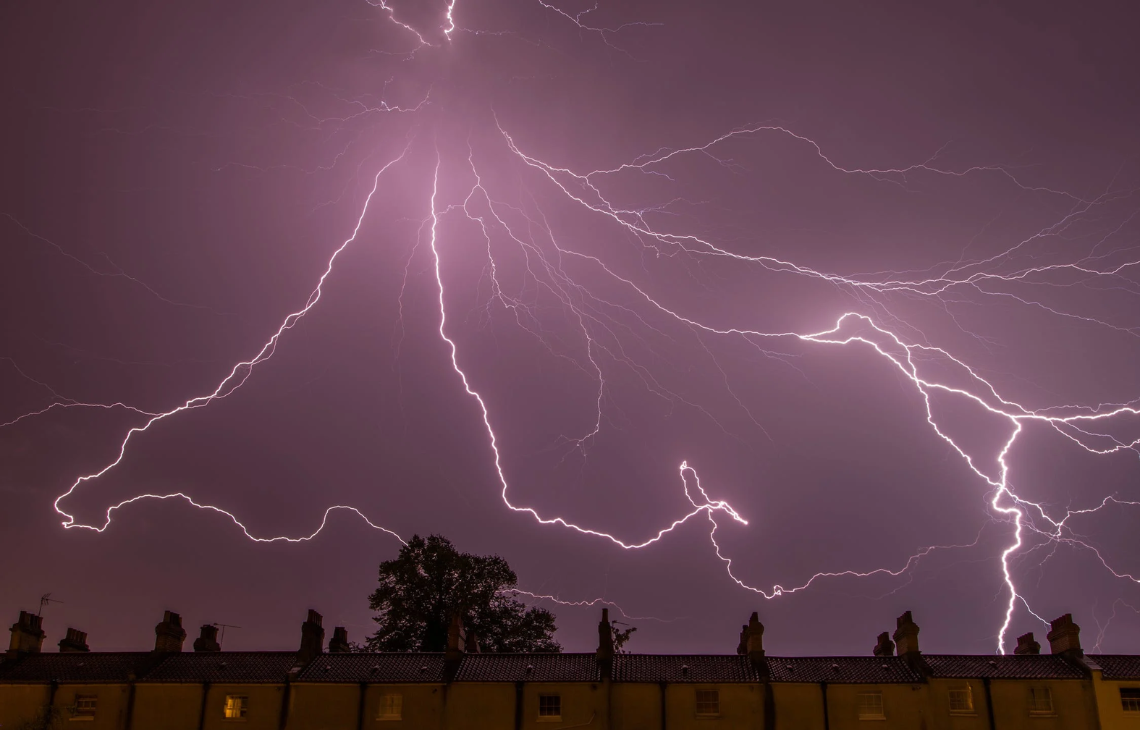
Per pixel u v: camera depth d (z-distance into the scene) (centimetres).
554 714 3672
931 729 3591
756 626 3894
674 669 3822
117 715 3797
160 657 4044
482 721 3669
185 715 3791
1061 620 3897
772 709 3653
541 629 5538
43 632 4238
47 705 3791
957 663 3803
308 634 4022
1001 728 3594
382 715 3731
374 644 5278
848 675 3756
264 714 3769
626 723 3659
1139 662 3769
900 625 3925
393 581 5491
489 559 5700
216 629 4422
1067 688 3650
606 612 3975
